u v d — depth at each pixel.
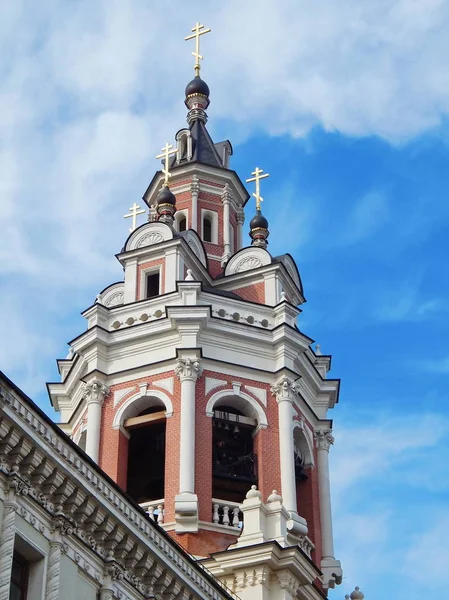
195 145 58.06
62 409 50.97
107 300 51.94
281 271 52.47
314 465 49.62
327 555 48.06
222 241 55.44
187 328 48.41
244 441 48.16
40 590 29.19
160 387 47.88
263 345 49.41
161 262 51.47
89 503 31.02
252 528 42.66
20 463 29.25
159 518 45.12
